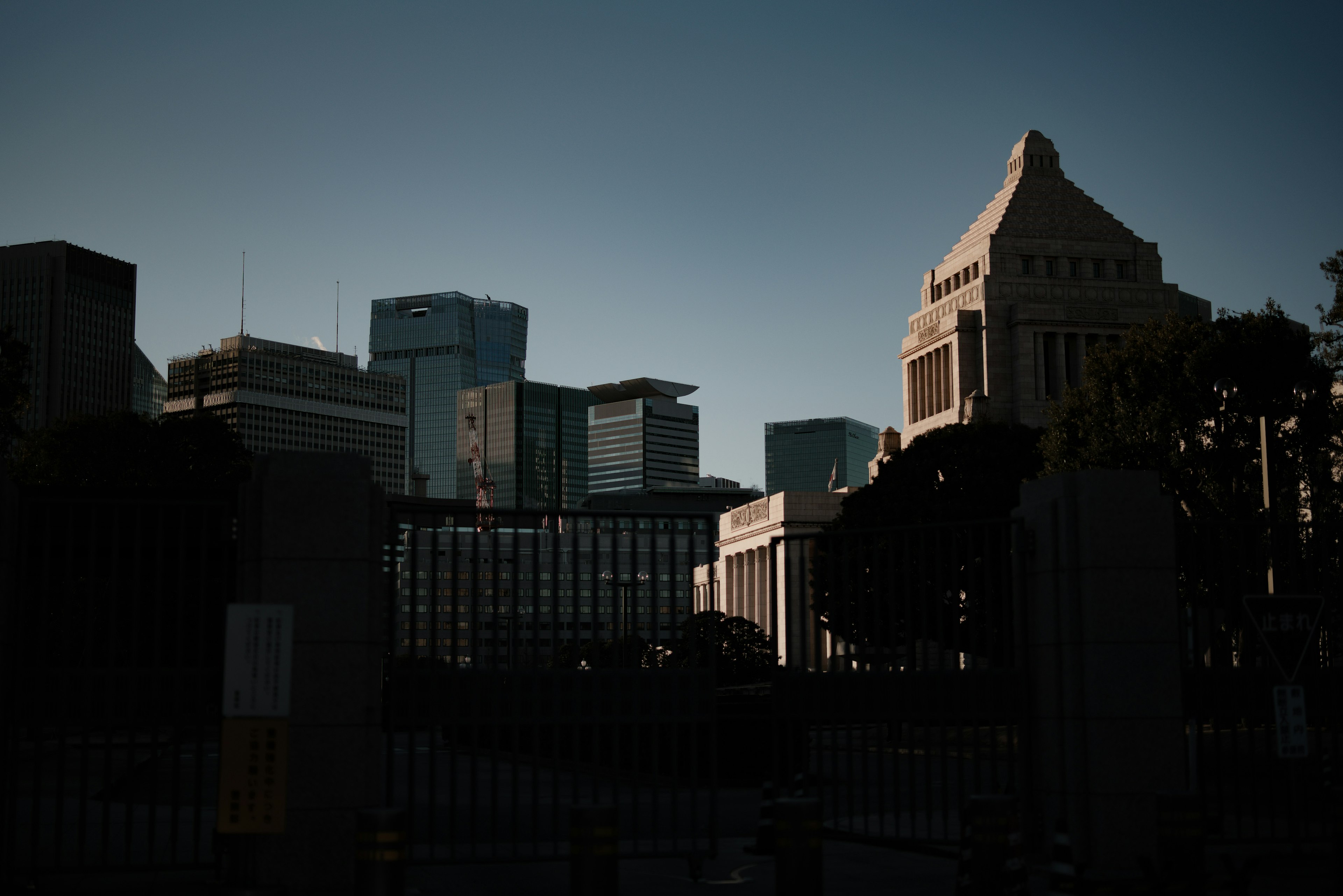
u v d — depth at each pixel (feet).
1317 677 60.08
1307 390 154.40
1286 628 56.44
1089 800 54.24
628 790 108.99
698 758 115.75
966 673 57.72
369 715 50.90
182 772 130.21
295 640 50.37
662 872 57.62
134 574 51.98
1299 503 159.63
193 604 110.42
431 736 52.21
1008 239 467.93
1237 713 58.13
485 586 169.78
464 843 69.15
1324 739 99.25
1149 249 474.90
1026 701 57.00
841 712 60.08
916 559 179.11
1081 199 481.87
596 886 42.78
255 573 51.01
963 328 460.96
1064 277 461.78
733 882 54.19
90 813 85.76
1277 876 54.03
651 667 55.52
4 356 187.93
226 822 46.80
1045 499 57.26
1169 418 169.37
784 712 61.46
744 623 250.57
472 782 52.49
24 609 51.62
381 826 41.81
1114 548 55.21
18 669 51.03
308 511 51.21
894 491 224.33
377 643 51.72
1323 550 60.75
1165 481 168.14
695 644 56.08
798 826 44.19
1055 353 448.24
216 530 53.11
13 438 194.49
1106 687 54.29
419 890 52.24
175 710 50.47
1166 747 54.34
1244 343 166.91
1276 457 164.76
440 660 57.16
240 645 47.65
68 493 51.83
